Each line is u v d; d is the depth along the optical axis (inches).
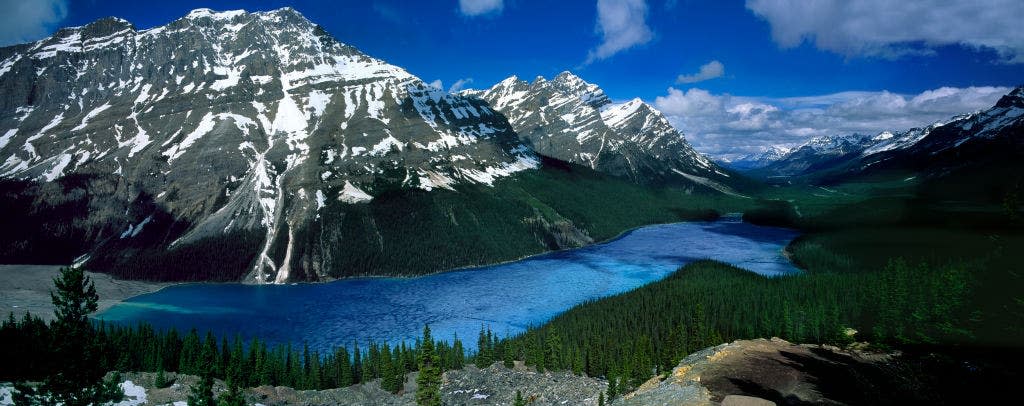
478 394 4623.5
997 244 4864.7
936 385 3341.5
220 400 2987.2
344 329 7214.6
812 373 3353.8
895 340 4709.6
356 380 5408.5
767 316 5944.9
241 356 4810.5
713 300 6929.1
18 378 2842.0
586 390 4576.8
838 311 5536.4
